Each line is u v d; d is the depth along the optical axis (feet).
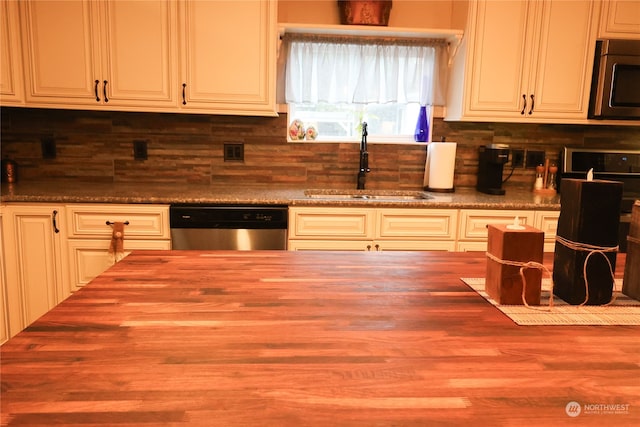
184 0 8.39
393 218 8.26
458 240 8.40
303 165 10.06
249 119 9.83
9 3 8.14
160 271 3.87
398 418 1.94
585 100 9.20
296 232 8.16
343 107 10.39
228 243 8.06
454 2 9.70
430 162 9.93
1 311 7.88
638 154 9.91
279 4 9.68
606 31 8.96
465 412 1.98
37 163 9.62
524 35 8.94
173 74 8.58
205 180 9.93
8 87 8.32
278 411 1.96
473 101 9.10
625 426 1.91
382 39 9.65
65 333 2.63
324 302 3.24
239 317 2.93
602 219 3.25
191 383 2.15
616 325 2.94
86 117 9.55
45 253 7.95
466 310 3.15
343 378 2.23
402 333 2.76
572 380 2.26
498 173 9.66
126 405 1.97
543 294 3.56
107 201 7.84
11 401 1.97
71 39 8.35
